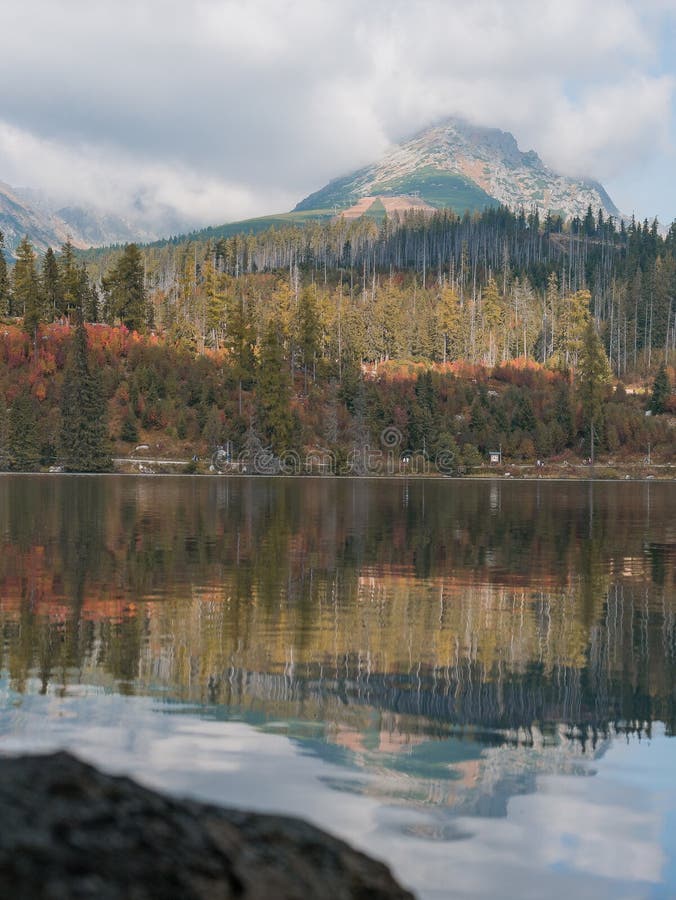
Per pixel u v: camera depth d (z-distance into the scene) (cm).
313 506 5825
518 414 15162
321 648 1764
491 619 2091
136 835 433
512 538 3944
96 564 2841
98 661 1614
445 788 1072
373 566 2947
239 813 509
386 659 1694
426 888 834
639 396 17488
